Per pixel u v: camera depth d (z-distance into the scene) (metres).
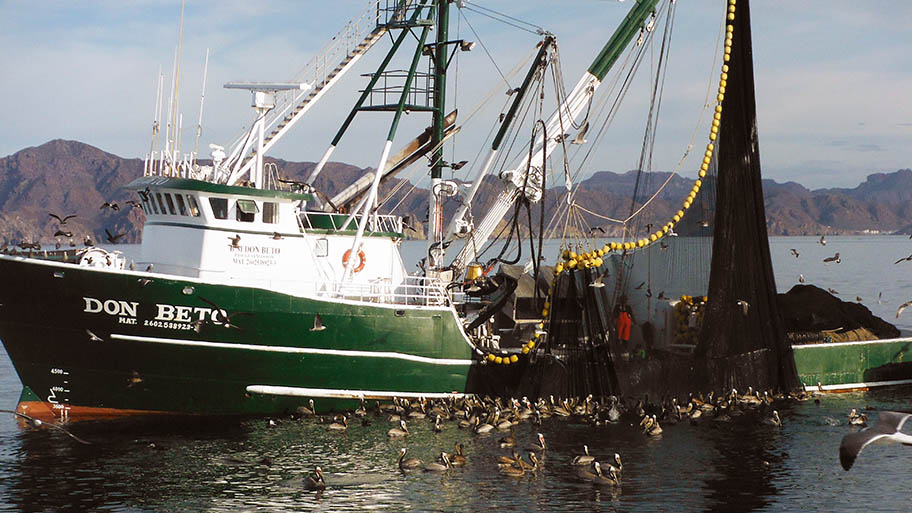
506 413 34.44
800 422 34.69
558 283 36.59
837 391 41.75
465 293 39.19
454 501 25.16
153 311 32.44
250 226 35.22
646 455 30.02
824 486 26.75
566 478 27.39
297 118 40.19
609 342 36.22
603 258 36.41
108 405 33.72
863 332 44.59
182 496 25.42
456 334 36.69
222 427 33.00
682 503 25.17
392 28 40.69
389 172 43.25
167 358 33.03
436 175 42.12
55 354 32.88
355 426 33.44
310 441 31.22
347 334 34.75
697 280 36.94
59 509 24.36
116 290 32.09
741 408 36.62
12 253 34.53
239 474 27.44
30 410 33.75
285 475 27.36
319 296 34.34
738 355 37.59
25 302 32.09
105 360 32.88
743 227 37.41
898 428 9.37
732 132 37.03
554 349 36.50
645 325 36.34
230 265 34.91
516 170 41.88
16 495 25.42
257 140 36.25
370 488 26.23
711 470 28.33
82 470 27.75
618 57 43.19
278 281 35.75
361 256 38.44
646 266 36.69
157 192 35.44
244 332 33.38
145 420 33.84
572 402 35.88
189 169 36.47
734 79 37.06
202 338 33.09
